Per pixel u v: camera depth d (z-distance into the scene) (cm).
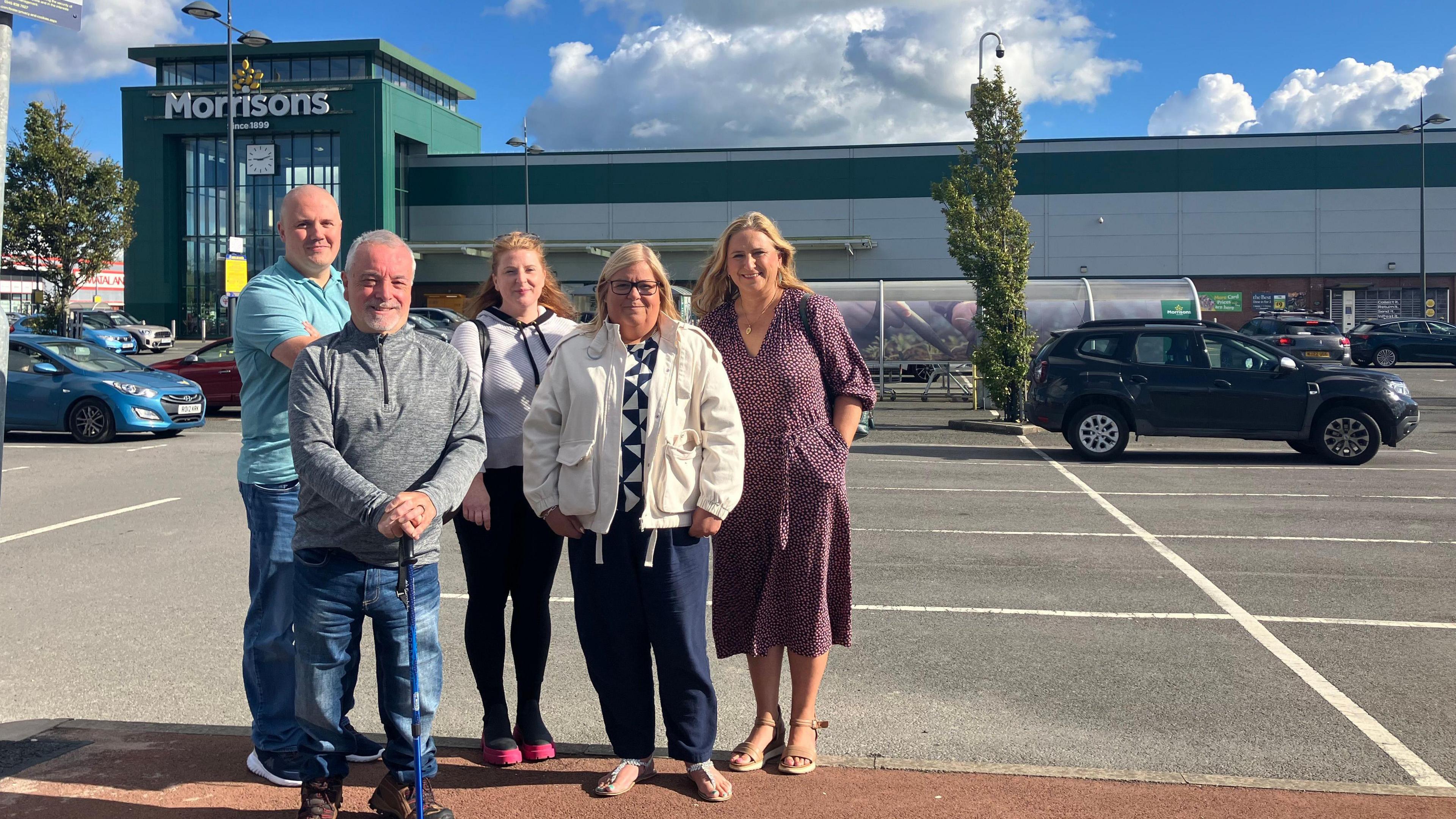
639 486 333
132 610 589
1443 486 1095
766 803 336
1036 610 596
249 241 4666
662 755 383
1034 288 2200
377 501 282
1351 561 724
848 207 4394
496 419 369
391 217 4559
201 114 4584
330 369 298
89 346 1574
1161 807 331
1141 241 4225
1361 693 453
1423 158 3778
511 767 366
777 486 363
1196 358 1310
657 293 341
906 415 1928
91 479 1116
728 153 4466
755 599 372
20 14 338
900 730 412
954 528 852
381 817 322
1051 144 4259
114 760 368
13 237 3128
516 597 374
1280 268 4169
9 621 567
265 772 352
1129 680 472
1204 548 770
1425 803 334
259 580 341
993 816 325
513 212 4628
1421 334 3078
